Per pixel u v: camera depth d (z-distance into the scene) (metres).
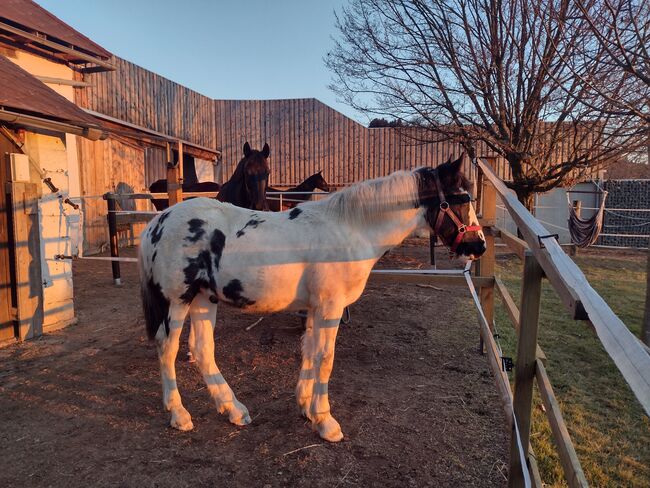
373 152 14.55
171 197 6.23
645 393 0.86
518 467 2.18
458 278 4.36
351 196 2.97
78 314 5.73
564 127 7.32
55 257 5.09
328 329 2.90
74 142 9.30
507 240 3.60
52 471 2.60
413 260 10.00
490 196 4.35
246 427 3.11
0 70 5.11
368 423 3.18
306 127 14.93
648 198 12.99
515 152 6.86
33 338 4.82
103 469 2.62
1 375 3.88
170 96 12.94
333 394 3.61
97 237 10.34
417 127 8.02
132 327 5.26
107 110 10.45
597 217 10.16
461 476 2.61
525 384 2.06
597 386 3.86
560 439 1.75
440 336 5.07
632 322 5.69
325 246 2.86
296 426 3.12
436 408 3.41
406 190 3.03
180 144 6.62
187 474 2.59
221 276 2.88
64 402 3.42
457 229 3.11
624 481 2.62
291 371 4.06
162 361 3.07
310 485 2.51
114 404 3.40
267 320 5.60
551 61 5.66
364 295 6.99
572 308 1.38
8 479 2.52
